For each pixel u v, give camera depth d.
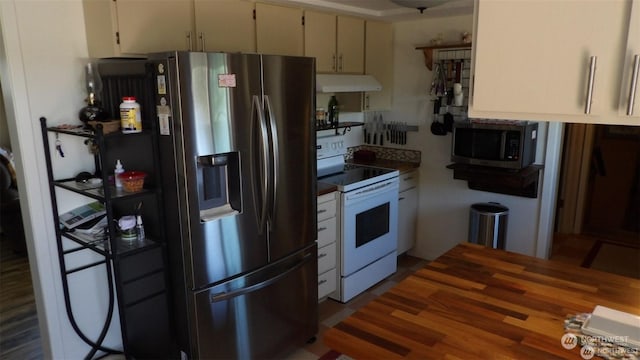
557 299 1.51
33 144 2.28
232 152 2.21
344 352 1.28
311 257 2.76
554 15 0.98
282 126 2.42
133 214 2.39
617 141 4.77
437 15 3.57
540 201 3.48
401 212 3.93
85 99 2.42
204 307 2.24
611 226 4.98
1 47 2.17
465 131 3.43
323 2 3.10
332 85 3.26
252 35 2.76
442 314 1.42
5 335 2.94
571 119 1.00
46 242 2.38
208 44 2.52
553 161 3.37
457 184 3.88
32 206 2.31
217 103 2.12
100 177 2.42
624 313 1.34
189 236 2.13
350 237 3.26
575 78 0.97
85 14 2.35
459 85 3.57
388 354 1.22
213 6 2.51
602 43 0.93
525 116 1.06
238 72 2.17
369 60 3.73
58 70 2.32
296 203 2.59
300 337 2.77
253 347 2.49
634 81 0.90
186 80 2.00
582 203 4.83
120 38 2.16
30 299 3.45
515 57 1.05
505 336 1.30
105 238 2.29
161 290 2.47
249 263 2.39
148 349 2.63
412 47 3.88
